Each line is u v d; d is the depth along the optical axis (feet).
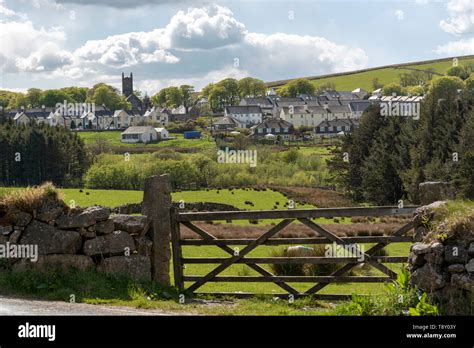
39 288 42.78
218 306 42.27
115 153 361.51
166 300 43.91
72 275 43.98
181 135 484.33
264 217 46.34
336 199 248.11
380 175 228.63
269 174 284.20
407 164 223.92
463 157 171.73
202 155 290.56
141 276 45.91
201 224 135.74
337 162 268.62
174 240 48.24
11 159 291.79
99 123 612.70
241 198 236.63
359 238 45.29
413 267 38.22
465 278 35.88
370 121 261.85
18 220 45.11
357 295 39.09
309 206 226.17
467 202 41.63
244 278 47.32
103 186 265.13
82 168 297.94
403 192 220.02
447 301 36.35
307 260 46.19
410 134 227.20
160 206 47.70
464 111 214.48
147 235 47.73
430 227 40.40
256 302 44.39
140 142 452.76
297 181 278.87
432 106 223.10
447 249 36.94
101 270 44.96
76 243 44.78
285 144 410.52
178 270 48.37
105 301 41.22
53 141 294.46
